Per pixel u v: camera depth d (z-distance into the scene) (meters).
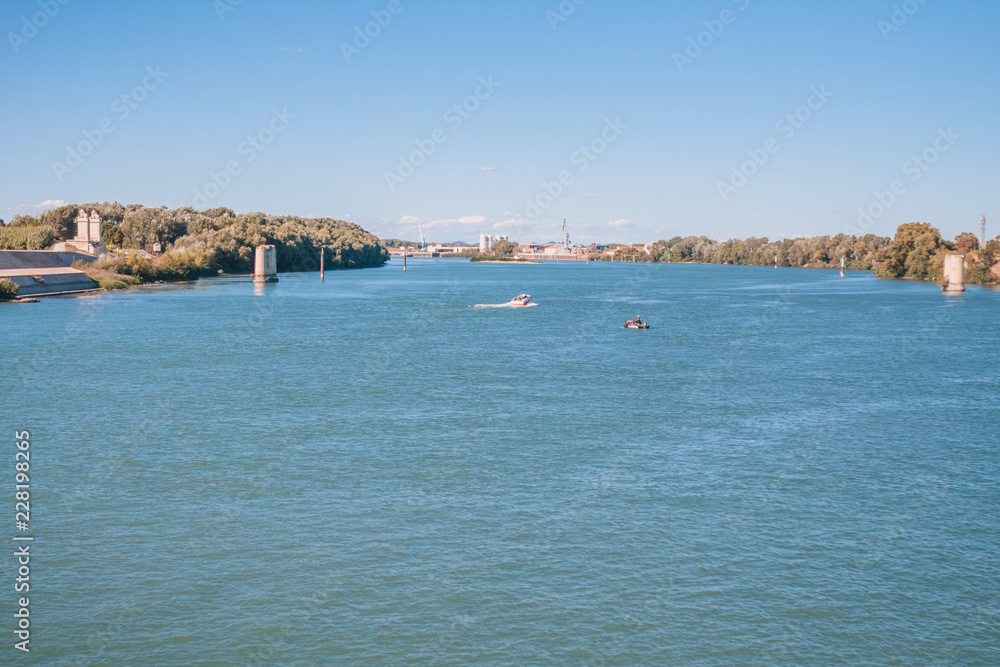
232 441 50.25
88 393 64.50
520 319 127.06
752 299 174.88
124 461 45.97
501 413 58.28
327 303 155.75
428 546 34.59
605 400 63.06
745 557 33.75
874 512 38.75
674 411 59.31
